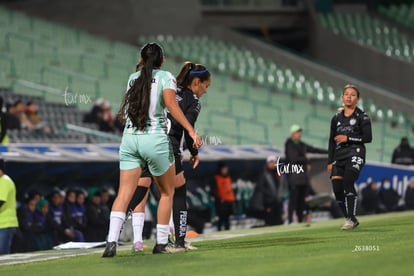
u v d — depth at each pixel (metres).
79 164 47.56
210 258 25.28
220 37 117.50
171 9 116.94
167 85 25.80
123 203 26.48
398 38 116.31
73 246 35.75
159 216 27.39
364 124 36.00
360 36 116.69
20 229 42.78
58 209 45.19
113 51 103.38
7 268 26.09
